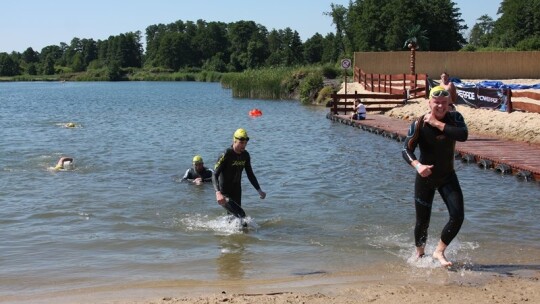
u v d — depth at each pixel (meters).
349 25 104.62
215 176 9.41
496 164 14.55
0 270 7.30
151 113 37.34
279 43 164.25
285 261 7.63
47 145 20.61
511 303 5.82
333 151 18.52
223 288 6.54
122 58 185.88
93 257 7.88
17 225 9.62
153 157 17.58
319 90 45.88
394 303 5.85
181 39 171.75
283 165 15.77
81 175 14.37
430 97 6.96
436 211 10.24
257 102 47.84
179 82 133.00
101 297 6.25
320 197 11.67
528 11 101.25
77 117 34.31
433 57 46.69
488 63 46.72
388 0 96.81
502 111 22.22
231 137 23.08
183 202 11.34
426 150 7.04
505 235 8.77
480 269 7.12
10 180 13.62
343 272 7.10
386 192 12.11
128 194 12.08
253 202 11.24
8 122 30.64
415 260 7.48
